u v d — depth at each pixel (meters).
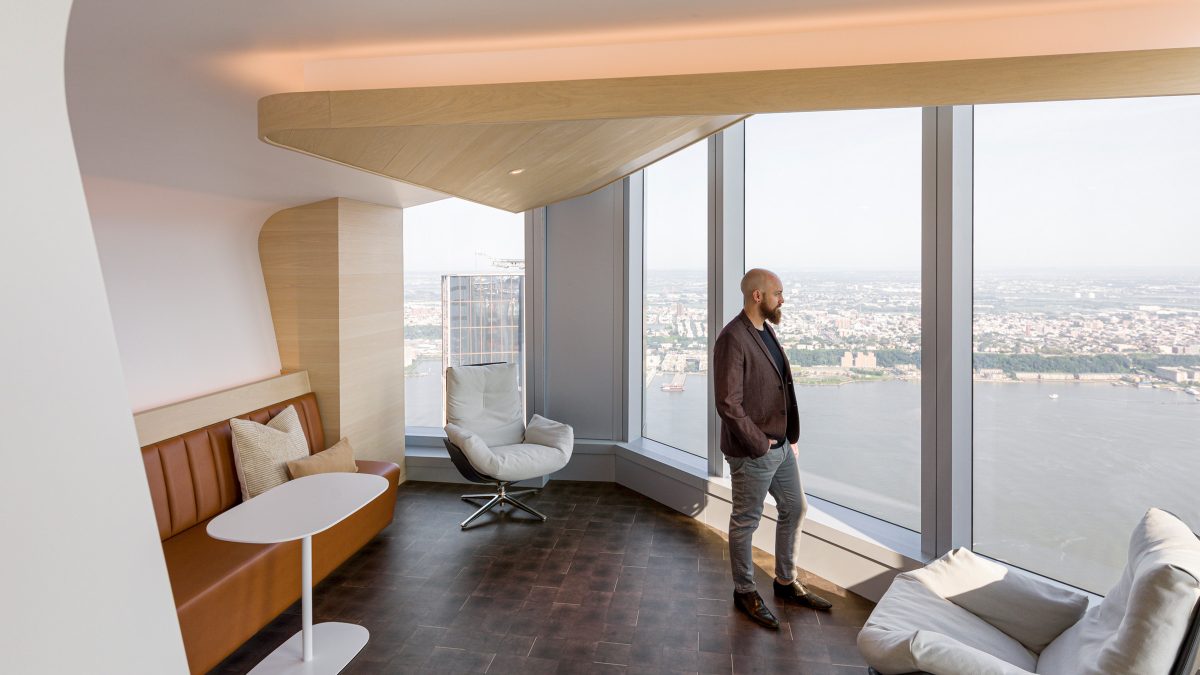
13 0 1.15
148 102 2.31
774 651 2.93
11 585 1.17
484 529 4.45
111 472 1.35
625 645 2.98
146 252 3.68
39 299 1.21
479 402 5.22
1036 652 2.26
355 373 4.88
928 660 1.84
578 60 2.29
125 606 1.37
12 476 1.18
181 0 1.62
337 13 1.85
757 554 4.00
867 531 3.53
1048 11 2.05
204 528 3.35
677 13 1.99
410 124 2.23
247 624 2.89
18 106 1.17
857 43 2.19
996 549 3.06
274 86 2.40
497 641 3.02
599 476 5.50
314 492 3.05
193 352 3.96
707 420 4.82
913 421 3.41
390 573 3.75
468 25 2.03
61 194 1.25
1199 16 2.01
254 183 3.67
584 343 5.62
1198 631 1.61
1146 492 2.48
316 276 4.66
